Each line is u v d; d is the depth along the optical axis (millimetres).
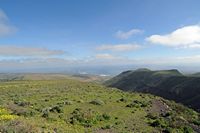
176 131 37531
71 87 85500
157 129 37375
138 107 51719
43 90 74000
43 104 48125
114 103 54562
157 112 49719
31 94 64625
